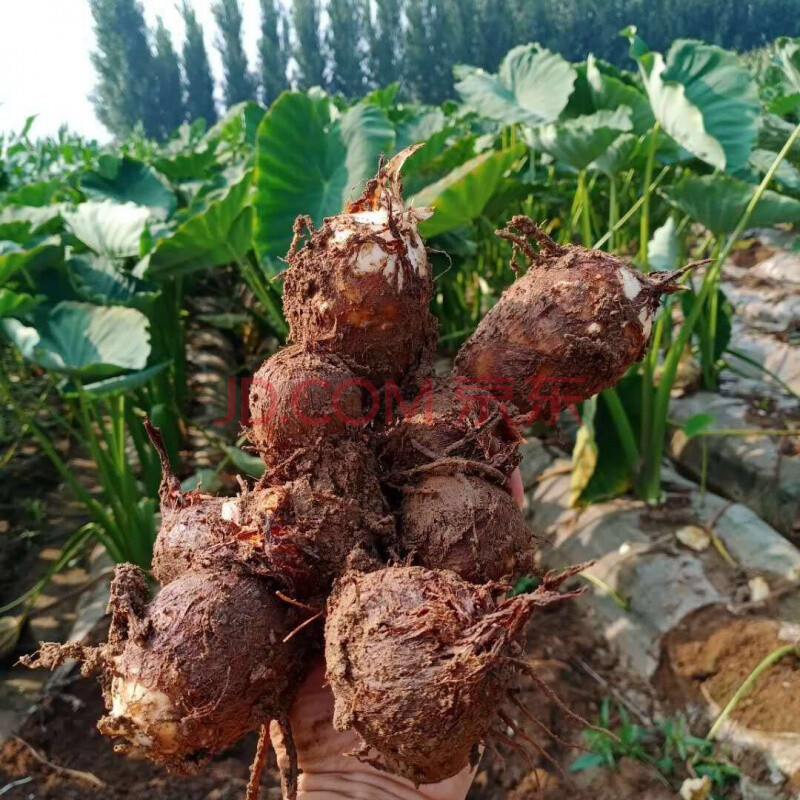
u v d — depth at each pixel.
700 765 1.78
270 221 2.48
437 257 2.86
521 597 0.65
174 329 3.30
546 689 0.76
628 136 2.41
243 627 0.77
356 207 0.97
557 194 3.39
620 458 2.54
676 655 2.01
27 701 2.11
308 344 0.88
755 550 2.20
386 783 0.89
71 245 2.81
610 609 2.23
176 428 3.02
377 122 2.56
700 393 2.98
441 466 0.84
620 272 0.94
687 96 2.52
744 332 3.40
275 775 1.88
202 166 4.89
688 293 2.65
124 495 2.43
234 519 0.87
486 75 3.23
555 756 1.87
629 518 2.42
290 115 2.53
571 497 2.57
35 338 1.94
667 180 3.17
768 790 1.67
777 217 2.18
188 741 0.75
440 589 0.70
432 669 0.65
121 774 1.87
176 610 0.76
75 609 2.48
